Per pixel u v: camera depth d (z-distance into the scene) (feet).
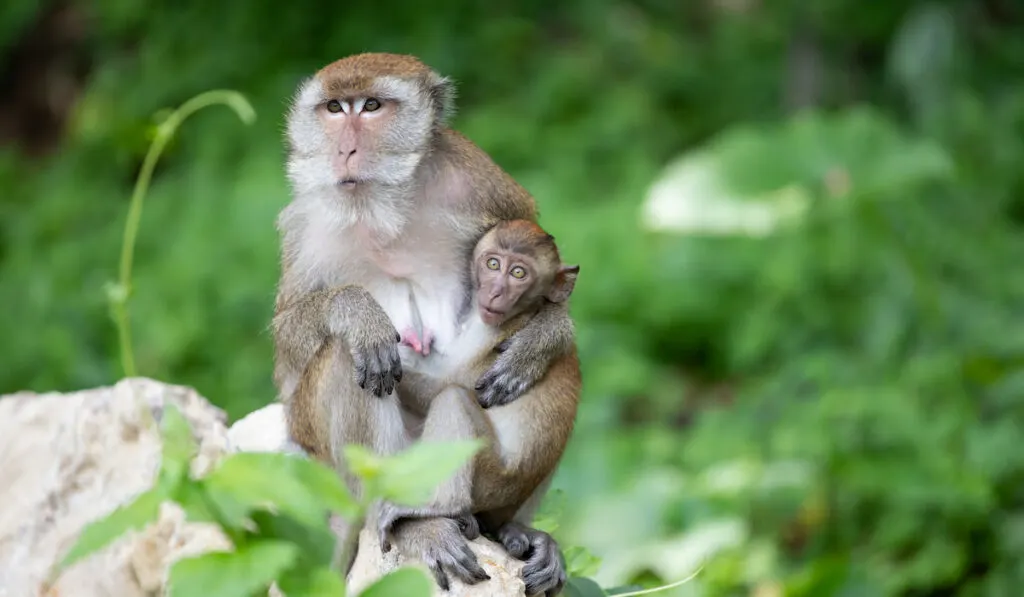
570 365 22.70
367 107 22.71
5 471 24.02
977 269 50.03
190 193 59.36
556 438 22.03
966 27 66.03
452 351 22.84
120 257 56.29
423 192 22.90
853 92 68.39
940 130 59.41
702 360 52.60
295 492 12.00
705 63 71.26
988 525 37.93
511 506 22.24
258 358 48.65
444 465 11.97
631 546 37.24
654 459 42.68
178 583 11.79
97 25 73.77
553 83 65.77
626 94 65.21
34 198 64.64
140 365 48.52
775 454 40.93
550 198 57.52
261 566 11.89
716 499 38.73
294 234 23.29
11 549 22.77
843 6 67.41
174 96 66.28
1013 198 58.65
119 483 22.95
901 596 38.04
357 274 23.31
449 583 20.10
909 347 45.24
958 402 40.86
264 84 67.00
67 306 51.85
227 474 12.05
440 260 23.20
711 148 48.03
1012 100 62.18
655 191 46.39
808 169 46.09
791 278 49.21
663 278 52.26
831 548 39.22
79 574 22.16
